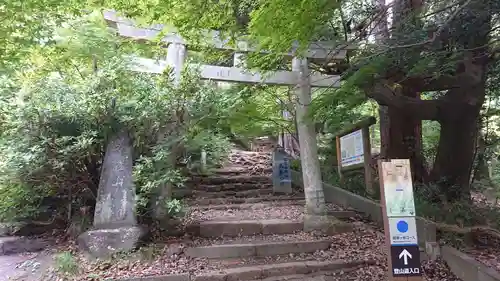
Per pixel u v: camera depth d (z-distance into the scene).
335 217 5.64
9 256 4.37
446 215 5.03
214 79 5.30
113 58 4.67
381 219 5.45
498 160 7.26
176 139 4.38
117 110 4.36
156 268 3.80
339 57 5.71
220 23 4.32
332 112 5.80
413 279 2.94
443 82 5.18
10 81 4.81
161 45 5.45
